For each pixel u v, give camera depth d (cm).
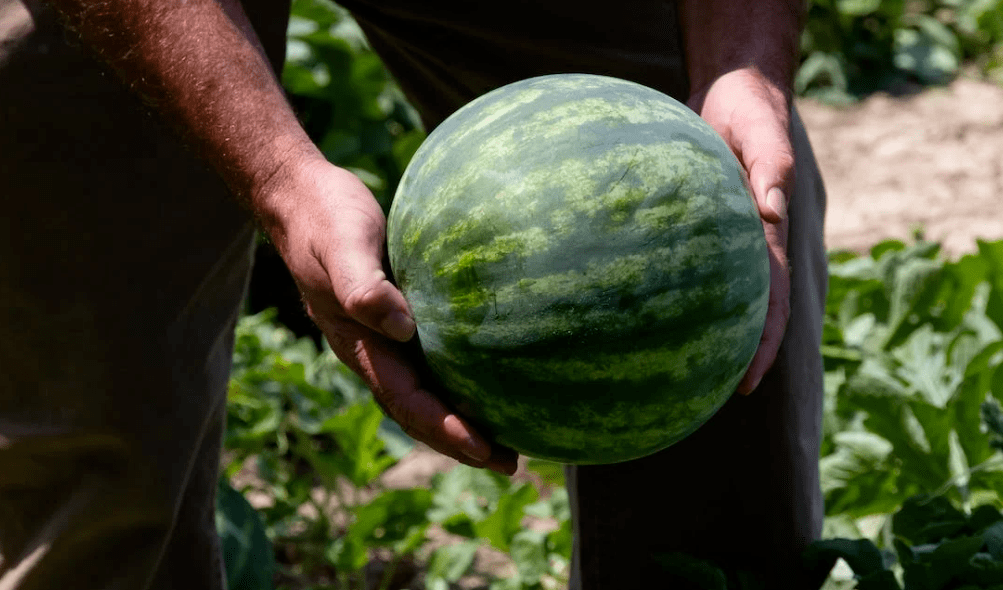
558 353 143
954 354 291
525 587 263
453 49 217
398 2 212
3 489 202
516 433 152
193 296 199
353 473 295
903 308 318
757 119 176
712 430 205
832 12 582
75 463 198
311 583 297
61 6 166
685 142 149
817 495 217
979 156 504
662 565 210
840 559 208
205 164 173
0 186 184
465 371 149
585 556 220
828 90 574
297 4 434
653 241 142
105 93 184
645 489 212
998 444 246
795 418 205
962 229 446
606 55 209
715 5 196
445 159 152
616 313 142
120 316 192
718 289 146
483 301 144
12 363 195
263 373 312
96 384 192
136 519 199
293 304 408
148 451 196
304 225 157
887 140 526
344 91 436
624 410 147
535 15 206
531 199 143
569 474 222
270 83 169
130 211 190
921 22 606
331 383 343
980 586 211
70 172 185
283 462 347
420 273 150
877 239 444
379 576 297
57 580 201
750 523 211
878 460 272
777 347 174
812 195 211
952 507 236
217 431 215
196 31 165
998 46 605
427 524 278
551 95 153
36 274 188
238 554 258
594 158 145
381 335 157
